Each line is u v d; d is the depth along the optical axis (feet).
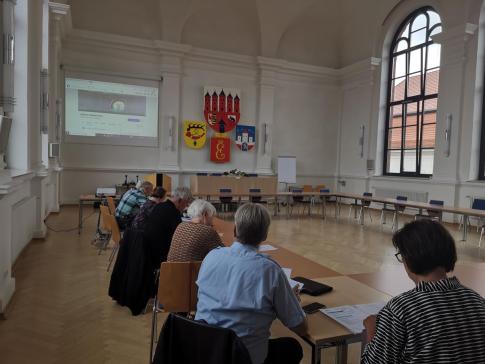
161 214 9.96
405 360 3.11
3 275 9.83
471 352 3.01
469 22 26.21
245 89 36.14
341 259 16.19
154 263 9.78
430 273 3.25
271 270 4.61
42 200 17.97
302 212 32.17
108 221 12.87
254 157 36.73
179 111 33.53
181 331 4.22
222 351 3.93
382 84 34.73
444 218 28.02
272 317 4.70
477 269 7.78
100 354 7.68
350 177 38.09
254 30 35.86
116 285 10.15
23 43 14.55
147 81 32.22
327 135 39.91
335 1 35.47
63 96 29.84
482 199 23.70
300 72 38.32
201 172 34.40
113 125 31.40
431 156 30.19
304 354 7.89
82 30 29.89
